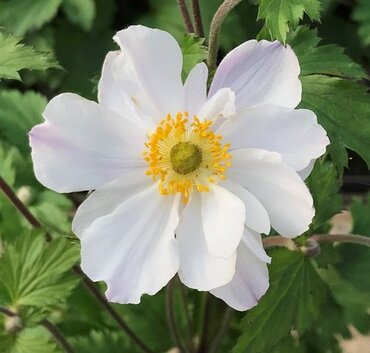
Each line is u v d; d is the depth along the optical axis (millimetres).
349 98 141
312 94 142
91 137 107
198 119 109
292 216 107
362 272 176
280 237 142
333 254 151
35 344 137
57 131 103
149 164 111
